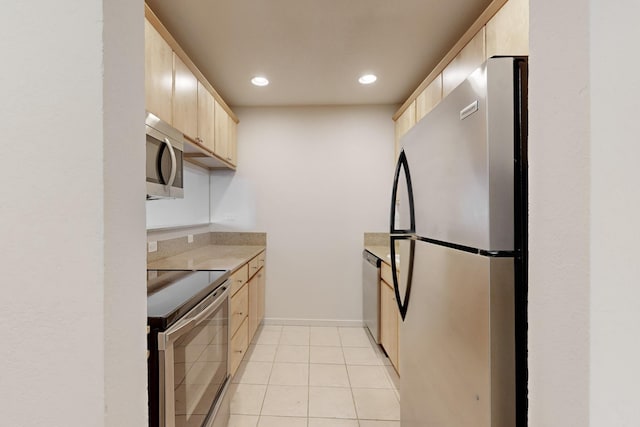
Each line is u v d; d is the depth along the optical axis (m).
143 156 0.58
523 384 0.86
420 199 1.35
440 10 1.94
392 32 2.18
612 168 0.44
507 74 0.87
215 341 1.71
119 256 0.51
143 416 0.58
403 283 1.59
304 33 2.19
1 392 0.47
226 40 2.27
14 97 0.46
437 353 1.17
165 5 1.88
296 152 3.67
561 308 0.50
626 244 0.45
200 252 3.04
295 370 2.61
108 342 0.48
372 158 3.65
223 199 3.68
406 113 3.17
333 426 1.93
